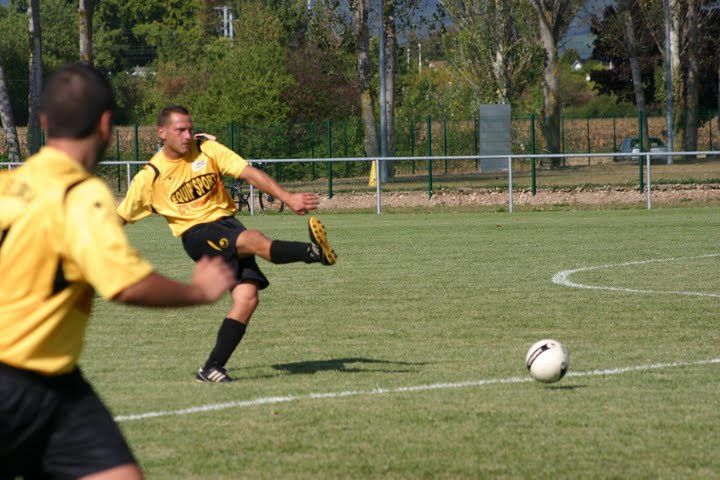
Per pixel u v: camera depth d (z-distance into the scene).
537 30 152.25
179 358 26.73
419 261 50.84
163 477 16.05
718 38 187.25
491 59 155.62
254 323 32.56
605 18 169.75
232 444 17.94
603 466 16.55
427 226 73.06
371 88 127.00
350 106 177.62
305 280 43.72
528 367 22.28
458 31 157.88
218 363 23.48
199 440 18.20
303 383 23.20
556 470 16.34
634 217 77.38
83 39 116.81
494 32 154.12
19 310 9.81
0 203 9.87
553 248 56.19
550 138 136.12
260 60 157.12
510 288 40.41
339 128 122.00
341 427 19.09
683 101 158.25
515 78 153.88
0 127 184.38
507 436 18.39
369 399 21.50
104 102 9.98
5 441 9.98
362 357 26.64
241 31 188.00
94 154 10.11
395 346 28.28
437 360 26.11
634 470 16.31
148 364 25.86
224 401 21.36
